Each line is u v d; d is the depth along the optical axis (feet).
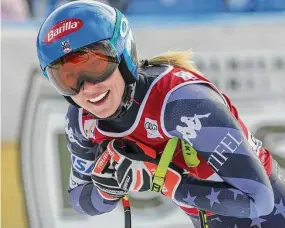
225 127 16.88
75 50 16.10
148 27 33.76
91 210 20.86
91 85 16.43
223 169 16.98
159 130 17.29
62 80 16.60
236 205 17.42
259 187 17.13
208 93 17.25
